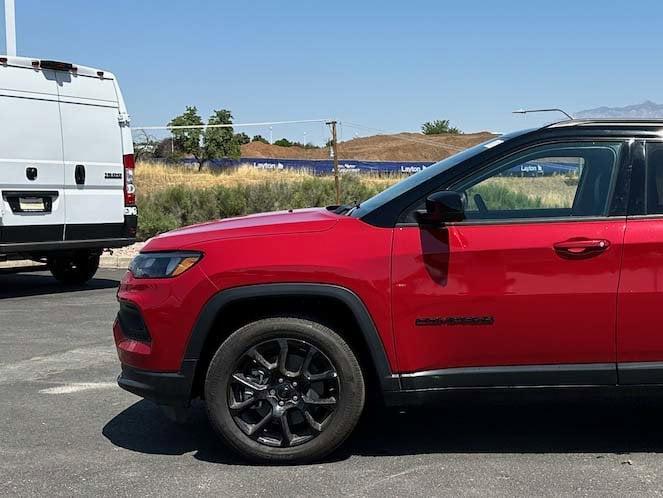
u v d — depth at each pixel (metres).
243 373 4.25
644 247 4.00
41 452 4.48
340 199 22.08
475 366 4.12
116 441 4.67
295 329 4.17
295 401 4.23
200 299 4.15
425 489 3.88
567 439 4.63
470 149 4.63
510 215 4.16
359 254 4.10
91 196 9.98
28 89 9.30
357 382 4.19
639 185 4.14
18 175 9.19
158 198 19.70
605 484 3.93
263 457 4.22
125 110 10.43
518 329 4.06
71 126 9.74
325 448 4.22
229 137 42.44
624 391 4.10
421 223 4.11
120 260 13.20
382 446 4.54
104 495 3.85
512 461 4.28
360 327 4.11
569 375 4.08
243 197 20.50
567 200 4.19
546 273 4.03
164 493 3.87
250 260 4.13
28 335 7.59
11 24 14.27
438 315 4.08
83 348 7.05
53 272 10.91
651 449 4.45
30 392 5.70
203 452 4.48
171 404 4.27
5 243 9.12
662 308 4.01
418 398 4.14
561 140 4.26
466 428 4.85
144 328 4.29
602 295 4.02
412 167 41.62
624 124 4.27
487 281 4.05
